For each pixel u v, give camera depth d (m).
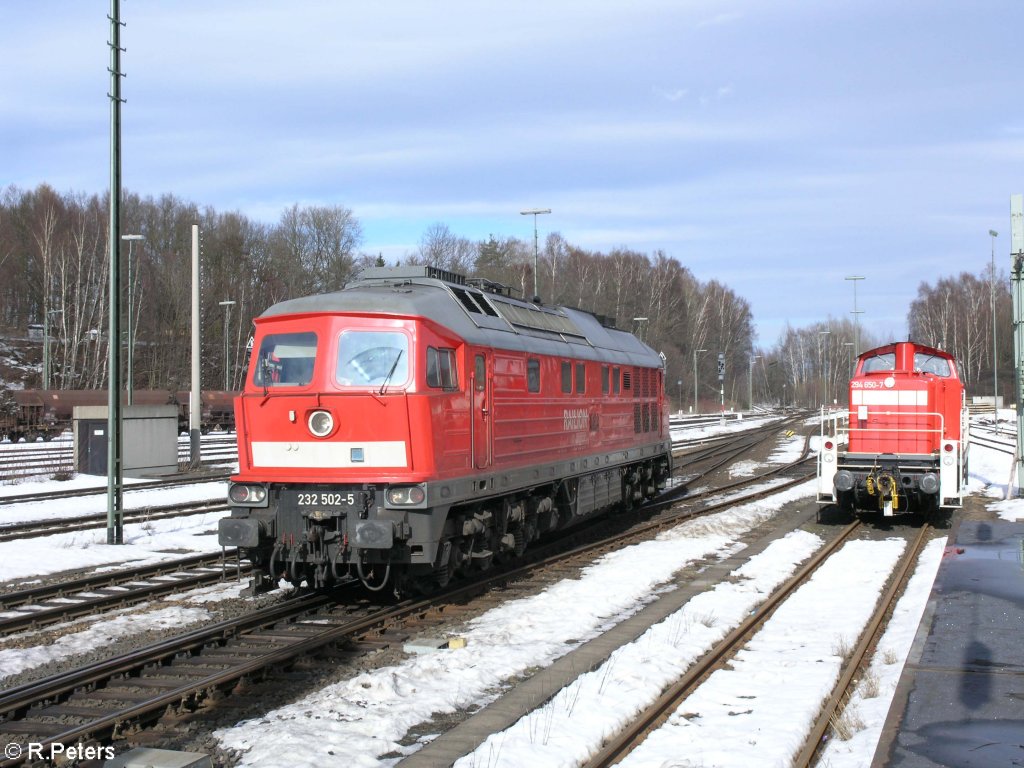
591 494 15.88
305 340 10.61
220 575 12.33
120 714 6.69
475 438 11.30
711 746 6.18
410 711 7.04
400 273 12.45
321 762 6.00
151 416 27.44
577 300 85.50
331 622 9.96
